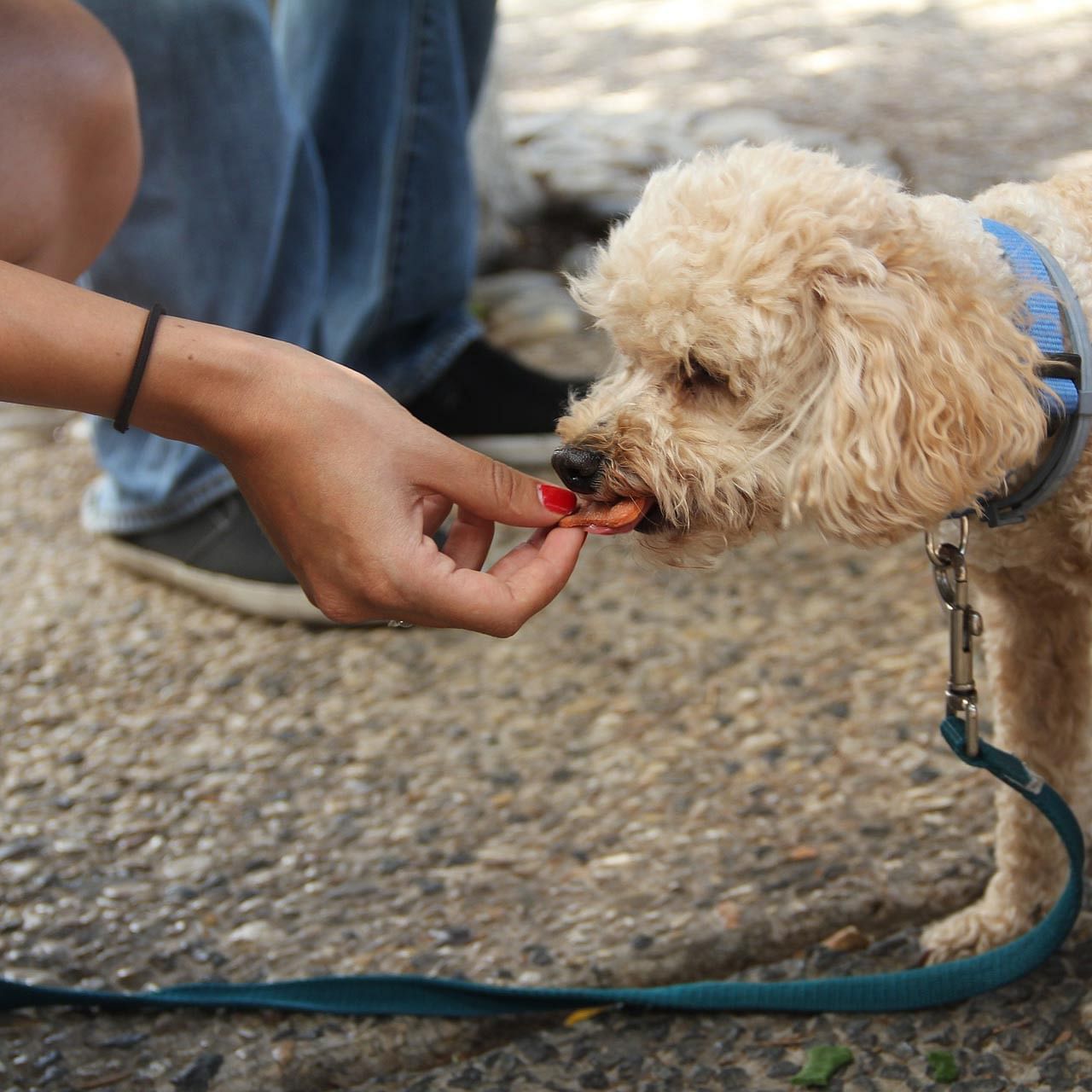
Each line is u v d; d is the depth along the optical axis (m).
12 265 0.92
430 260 1.46
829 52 4.07
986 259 0.97
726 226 0.98
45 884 1.16
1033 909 1.08
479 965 1.09
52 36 1.10
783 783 1.19
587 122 2.66
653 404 1.01
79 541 1.57
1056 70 3.50
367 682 1.33
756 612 1.37
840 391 0.95
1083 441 0.96
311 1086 1.04
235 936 1.12
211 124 1.33
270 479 0.93
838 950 1.09
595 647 1.35
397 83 1.43
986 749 1.00
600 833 1.17
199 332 0.92
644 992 1.04
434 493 0.95
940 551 1.00
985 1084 1.00
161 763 1.26
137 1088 1.03
